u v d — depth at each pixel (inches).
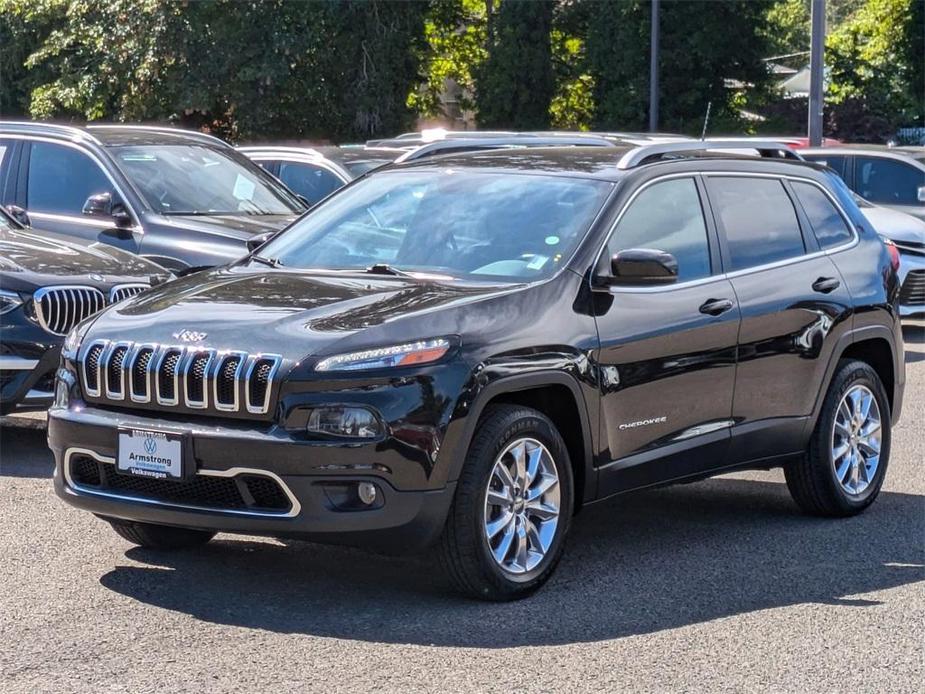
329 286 269.0
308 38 1870.1
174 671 217.3
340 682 213.3
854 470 335.0
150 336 251.4
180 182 497.4
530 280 269.1
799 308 316.8
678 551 299.3
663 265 267.0
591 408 267.4
